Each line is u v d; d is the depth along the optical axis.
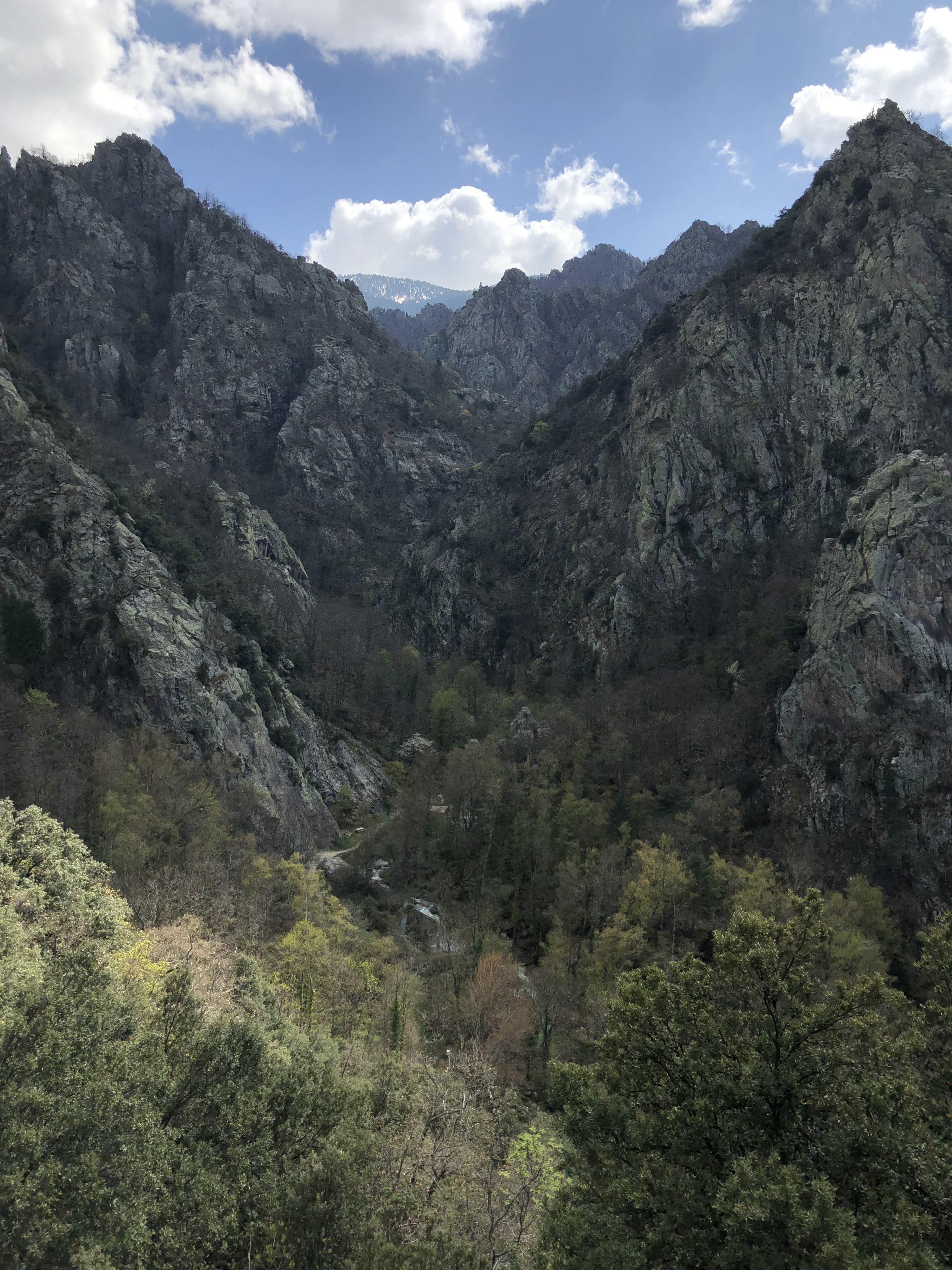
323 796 98.19
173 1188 19.59
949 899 62.00
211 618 98.25
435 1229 22.30
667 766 82.56
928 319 98.81
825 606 83.06
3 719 63.38
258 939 50.81
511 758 92.12
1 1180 16.16
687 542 112.31
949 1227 17.91
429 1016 50.59
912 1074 20.47
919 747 70.56
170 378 187.62
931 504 78.31
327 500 183.25
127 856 52.56
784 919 51.47
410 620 154.12
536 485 156.25
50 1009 20.97
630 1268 17.58
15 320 181.75
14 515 87.69
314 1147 23.91
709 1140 19.64
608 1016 23.12
